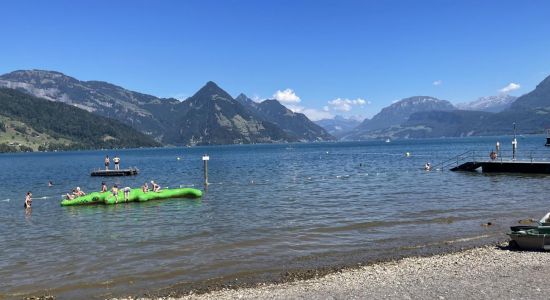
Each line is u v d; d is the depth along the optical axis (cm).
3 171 9531
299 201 3594
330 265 1766
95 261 1939
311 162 9775
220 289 1524
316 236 2277
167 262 1883
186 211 3281
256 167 8512
